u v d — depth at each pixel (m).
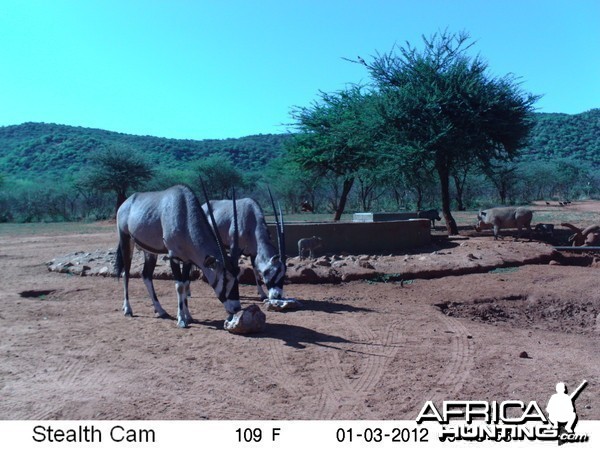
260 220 11.34
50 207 55.47
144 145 123.56
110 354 8.28
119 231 10.84
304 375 7.43
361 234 18.03
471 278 14.01
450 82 23.47
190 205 9.64
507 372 7.53
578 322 11.05
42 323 10.05
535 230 23.88
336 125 27.89
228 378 7.32
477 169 26.44
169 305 11.51
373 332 9.41
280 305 10.83
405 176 24.23
